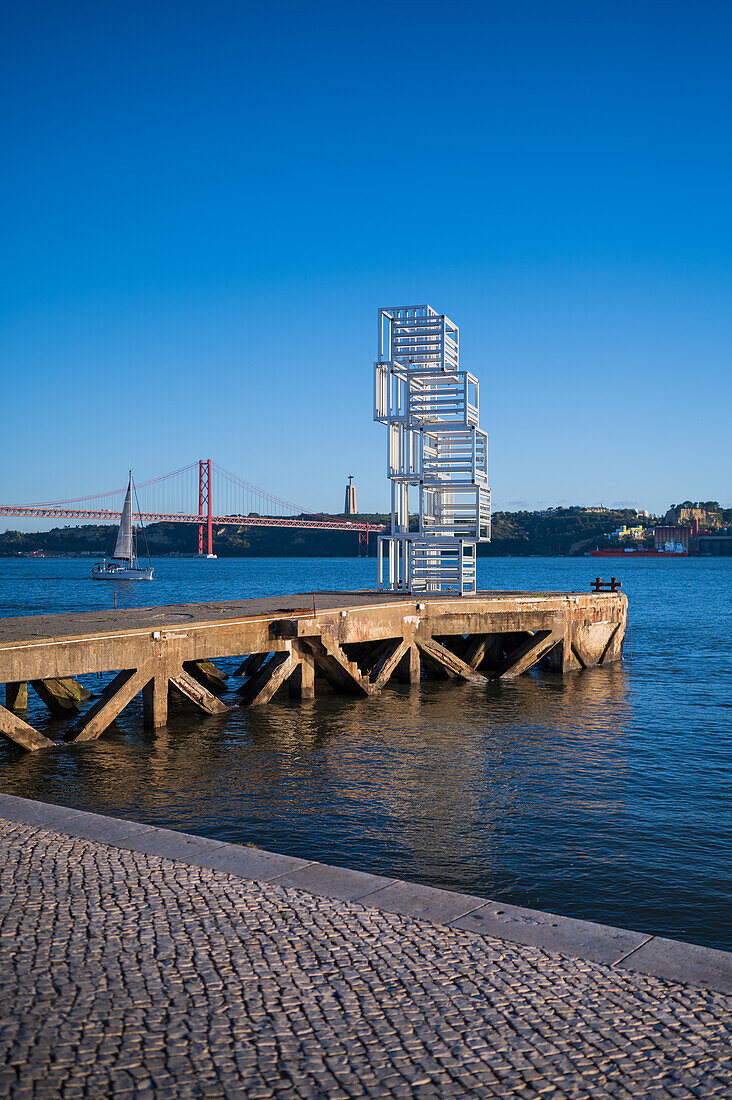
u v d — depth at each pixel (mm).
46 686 26453
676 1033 5789
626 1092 5172
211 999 6102
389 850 14477
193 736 23609
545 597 35906
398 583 40469
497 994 6246
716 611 71625
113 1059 5367
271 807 16969
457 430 38219
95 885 8195
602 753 21953
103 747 22219
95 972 6469
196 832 15414
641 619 63531
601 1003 6148
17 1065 5277
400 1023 5844
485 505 40188
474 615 33406
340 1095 5090
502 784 18891
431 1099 5070
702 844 14891
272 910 7691
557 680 34156
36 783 18734
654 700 29781
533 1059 5469
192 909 7680
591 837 15227
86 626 24469
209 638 25609
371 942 7059
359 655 34125
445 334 37656
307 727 24922
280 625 27484
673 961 6801
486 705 28703
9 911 7562
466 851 14438
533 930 7344
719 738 23797
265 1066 5340
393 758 21312
